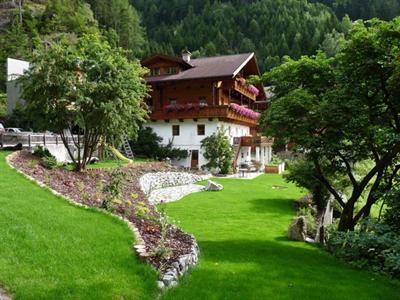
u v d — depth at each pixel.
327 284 7.55
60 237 7.58
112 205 11.18
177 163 33.47
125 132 18.25
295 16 100.94
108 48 17.56
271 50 87.69
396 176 11.38
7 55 64.88
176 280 6.79
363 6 113.06
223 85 33.66
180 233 10.03
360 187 11.88
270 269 8.31
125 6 97.56
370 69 10.71
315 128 11.09
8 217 8.16
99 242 7.70
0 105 46.03
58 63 15.75
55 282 5.79
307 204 17.81
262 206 17.67
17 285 5.55
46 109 15.74
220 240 11.47
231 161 32.44
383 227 9.34
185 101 34.56
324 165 13.73
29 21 77.00
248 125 41.12
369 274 8.70
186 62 34.84
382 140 10.91
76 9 89.44
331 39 76.75
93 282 5.95
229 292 6.63
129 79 16.84
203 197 19.89
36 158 16.64
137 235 8.52
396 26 10.23
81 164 17.33
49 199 10.48
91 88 15.41
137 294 5.85
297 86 12.42
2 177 12.03
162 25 113.12
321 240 12.05
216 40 93.31
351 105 10.58
